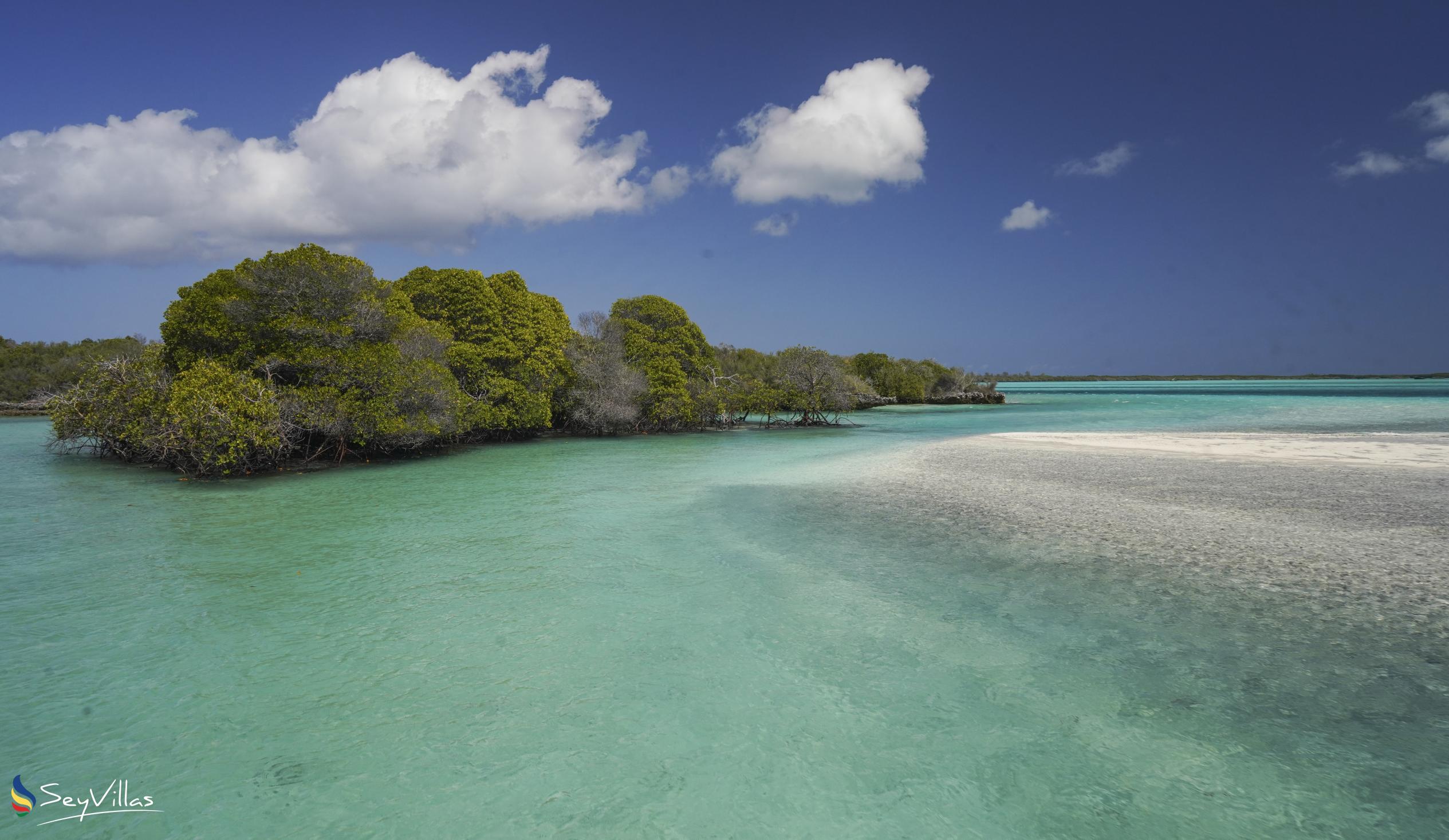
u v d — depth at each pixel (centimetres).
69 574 1114
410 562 1180
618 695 707
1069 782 556
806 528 1405
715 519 1503
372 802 538
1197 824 504
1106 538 1278
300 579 1084
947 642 822
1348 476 1862
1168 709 662
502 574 1112
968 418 5156
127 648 823
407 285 3609
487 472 2309
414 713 673
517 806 532
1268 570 1063
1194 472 1983
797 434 3978
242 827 509
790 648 813
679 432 4162
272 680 740
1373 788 541
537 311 3809
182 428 2083
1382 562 1090
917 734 629
